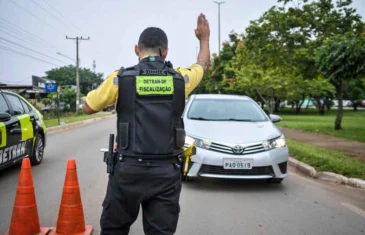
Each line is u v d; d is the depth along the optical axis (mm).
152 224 2520
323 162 8172
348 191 6547
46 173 7559
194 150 2807
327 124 22250
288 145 11133
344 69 12305
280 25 17531
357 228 4656
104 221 2615
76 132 17625
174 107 2490
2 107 6938
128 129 2451
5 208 5191
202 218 4902
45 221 4676
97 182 6793
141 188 2467
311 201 5816
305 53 16781
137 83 2436
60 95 41844
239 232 4434
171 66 2594
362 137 14188
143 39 2584
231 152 6234
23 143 7516
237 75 33281
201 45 2844
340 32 17016
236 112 7629
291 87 32062
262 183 6945
